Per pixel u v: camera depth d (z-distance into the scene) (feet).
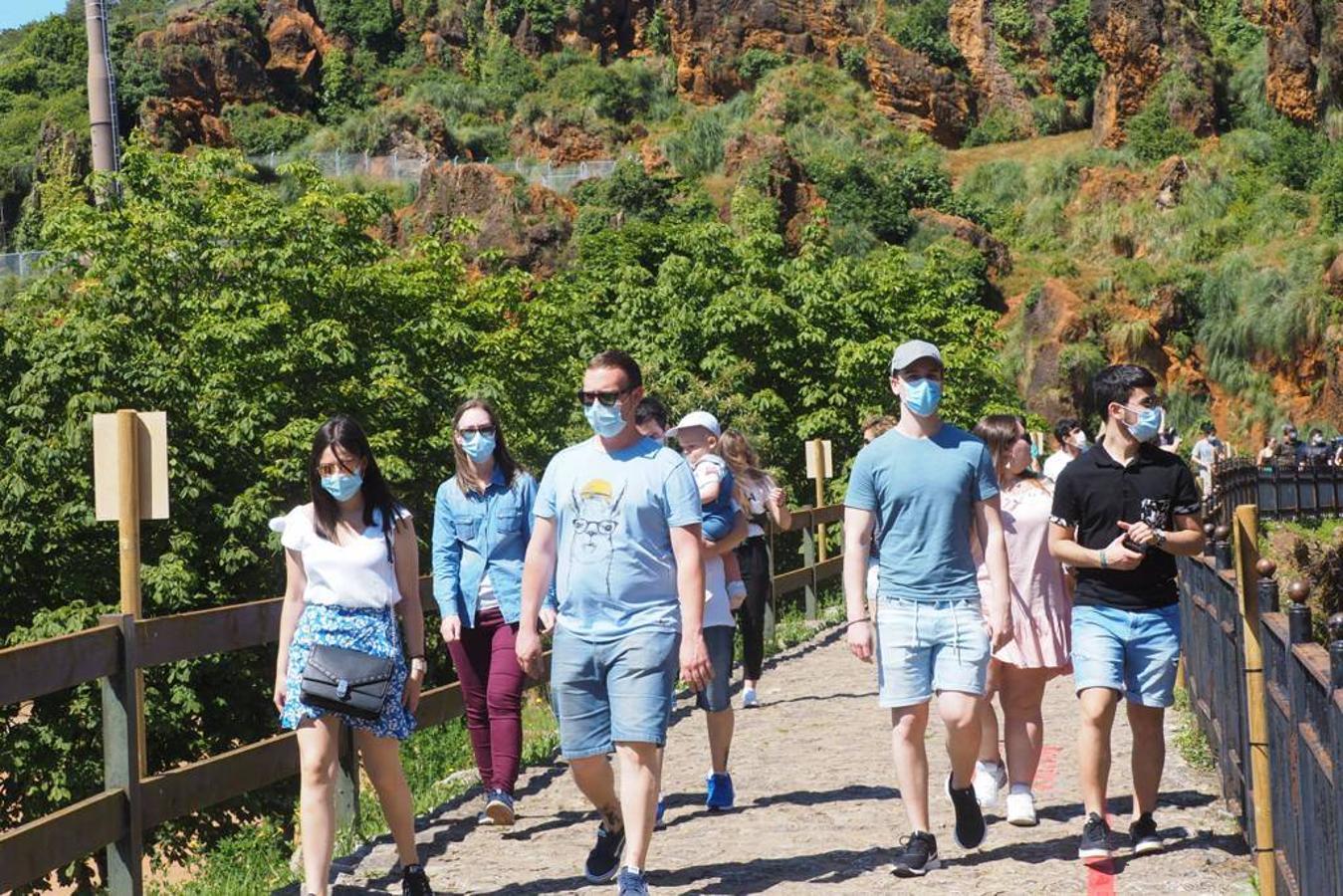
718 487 26.17
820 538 61.41
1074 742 31.76
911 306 116.26
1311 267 214.69
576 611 19.76
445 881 22.18
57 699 58.03
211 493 66.95
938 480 20.79
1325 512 99.96
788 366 107.86
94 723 57.62
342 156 284.20
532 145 290.97
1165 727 32.17
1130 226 239.91
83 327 65.51
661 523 19.63
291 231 85.51
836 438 105.81
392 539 20.02
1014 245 246.68
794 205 233.76
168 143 293.64
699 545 19.60
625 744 19.51
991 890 20.29
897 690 21.06
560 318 101.45
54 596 63.16
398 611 23.49
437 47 322.96
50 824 18.37
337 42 321.32
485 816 26.61
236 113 303.48
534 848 24.11
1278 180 242.37
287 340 77.15
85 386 64.39
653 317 112.68
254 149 298.15
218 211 85.05
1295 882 16.79
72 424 61.87
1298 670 15.99
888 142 279.28
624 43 317.83
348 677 19.27
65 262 84.48
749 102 293.23
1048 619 23.65
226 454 69.10
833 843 23.56
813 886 20.98
